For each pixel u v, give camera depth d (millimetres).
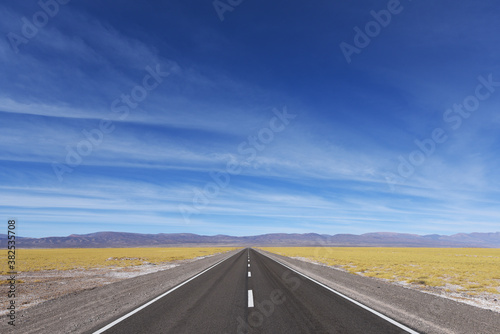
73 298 10445
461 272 22781
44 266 27656
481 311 8250
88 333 6125
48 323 7035
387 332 6074
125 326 6605
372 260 37469
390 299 9820
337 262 33312
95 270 24266
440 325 6609
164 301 9562
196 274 18312
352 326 6516
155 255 52906
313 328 6379
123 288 12711
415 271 23406
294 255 52250
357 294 10820
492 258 45781
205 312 7934
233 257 40781
